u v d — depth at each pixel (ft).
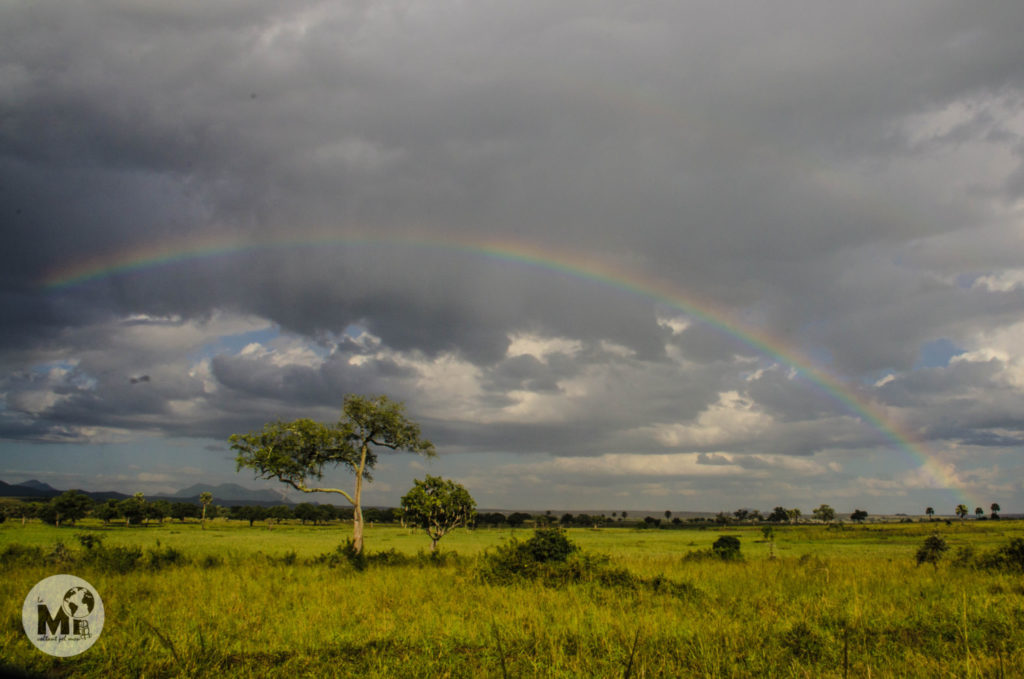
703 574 73.92
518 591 57.98
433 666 31.17
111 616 43.75
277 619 42.75
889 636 37.58
